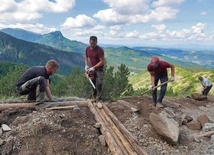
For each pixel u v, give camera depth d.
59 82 17.50
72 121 6.43
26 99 8.12
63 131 5.84
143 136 6.77
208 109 10.48
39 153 5.11
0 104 6.98
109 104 8.86
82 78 16.36
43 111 6.81
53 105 7.37
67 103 7.77
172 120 7.20
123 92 17.30
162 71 8.92
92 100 8.61
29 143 5.35
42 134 5.63
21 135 5.53
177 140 6.45
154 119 6.95
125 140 5.96
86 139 5.82
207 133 7.29
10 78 15.56
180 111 9.41
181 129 7.56
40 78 7.04
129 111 8.22
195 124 7.78
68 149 5.33
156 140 6.66
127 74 16.45
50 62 7.20
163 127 6.65
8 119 6.35
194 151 6.34
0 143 5.30
